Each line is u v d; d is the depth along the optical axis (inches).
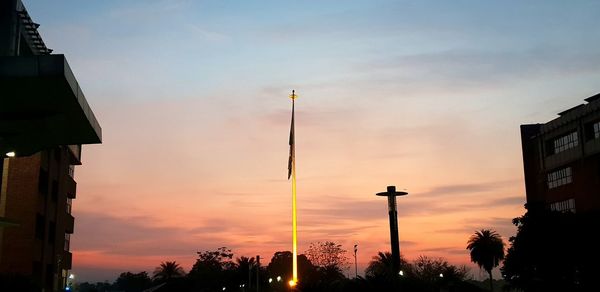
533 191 2770.7
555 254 1758.1
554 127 2632.9
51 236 2199.8
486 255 3732.8
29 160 1972.2
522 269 1873.8
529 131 2859.3
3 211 1900.8
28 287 1437.0
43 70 860.0
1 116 1056.8
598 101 2356.1
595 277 1688.0
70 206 2613.2
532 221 1851.6
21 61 857.5
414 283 1521.9
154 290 3732.8
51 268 2183.8
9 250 1897.1
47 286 2140.7
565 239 1744.6
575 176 2479.1
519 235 1872.5
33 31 1219.9
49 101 988.6
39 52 1290.6
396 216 3070.9
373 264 3752.5
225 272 5039.4
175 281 4025.6
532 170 2797.7
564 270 1768.0
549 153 2687.0
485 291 2516.0
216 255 5255.9
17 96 953.5
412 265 3496.6
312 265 4116.6
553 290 1770.4
